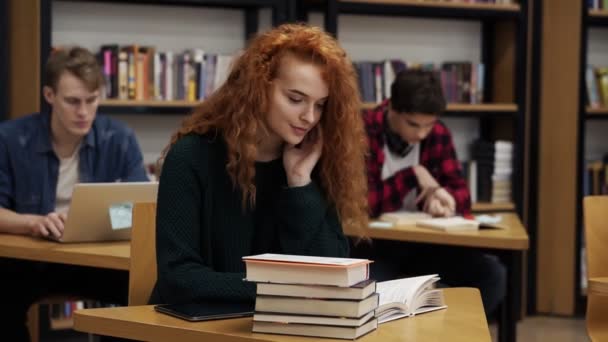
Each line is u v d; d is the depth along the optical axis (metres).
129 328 1.79
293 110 2.04
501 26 5.30
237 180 2.10
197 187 2.08
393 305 1.85
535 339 4.63
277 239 2.21
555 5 5.14
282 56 2.04
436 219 3.50
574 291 5.19
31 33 4.09
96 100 3.25
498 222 3.63
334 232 2.25
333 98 2.16
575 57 5.10
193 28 4.73
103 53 4.29
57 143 3.34
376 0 4.77
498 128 5.34
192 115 2.19
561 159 5.17
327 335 1.64
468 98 5.14
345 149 2.21
